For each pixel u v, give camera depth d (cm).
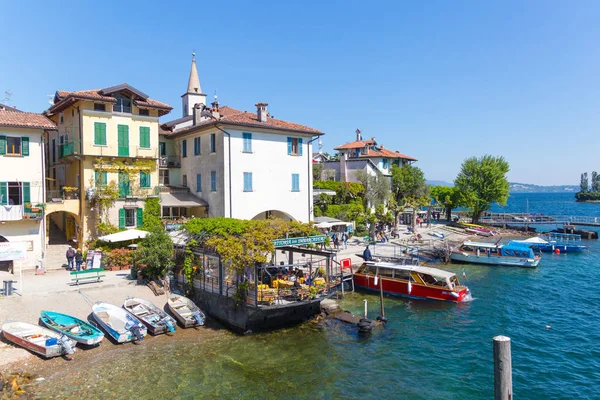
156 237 2802
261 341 2202
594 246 5866
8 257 2598
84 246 3522
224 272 2414
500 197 7450
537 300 3092
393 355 2088
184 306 2497
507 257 4344
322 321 2528
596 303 3017
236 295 2270
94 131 3572
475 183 7475
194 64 5641
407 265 3375
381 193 5856
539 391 1773
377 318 2566
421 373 1905
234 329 2342
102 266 3147
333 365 1958
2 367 1823
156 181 3931
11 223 3125
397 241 5138
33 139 3266
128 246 3359
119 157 3694
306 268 2978
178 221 3738
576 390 1778
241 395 1673
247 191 3878
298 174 4281
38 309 2334
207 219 2669
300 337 2270
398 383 1808
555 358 2088
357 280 3384
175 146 4575
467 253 4509
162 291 2680
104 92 3594
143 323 2264
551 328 2498
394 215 5856
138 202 3706
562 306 2947
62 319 2208
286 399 1656
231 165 3778
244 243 2241
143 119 3844
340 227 4984
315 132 4319
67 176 3941
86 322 2200
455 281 3119
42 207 3206
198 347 2108
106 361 1930
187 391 1689
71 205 3531
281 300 2328
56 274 3038
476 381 1836
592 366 1997
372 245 4738
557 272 4091
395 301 3056
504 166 7600
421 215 7388
